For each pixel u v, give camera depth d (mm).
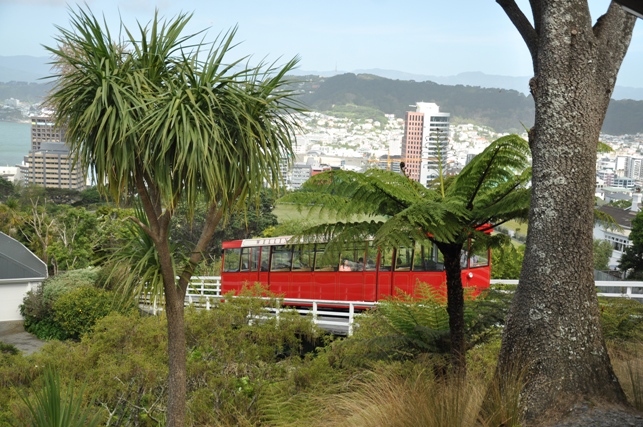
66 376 10898
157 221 7387
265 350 11602
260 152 7211
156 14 7219
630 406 5480
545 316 5742
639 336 8367
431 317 8188
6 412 8414
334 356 9680
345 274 19297
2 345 15922
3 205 41250
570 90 5883
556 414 5391
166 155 6934
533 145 6070
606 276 31812
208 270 25688
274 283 20719
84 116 6754
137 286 7480
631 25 6039
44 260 31781
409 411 5543
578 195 5816
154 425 10211
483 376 7359
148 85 7227
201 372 10992
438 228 7000
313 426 6562
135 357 10969
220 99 7168
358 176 7613
